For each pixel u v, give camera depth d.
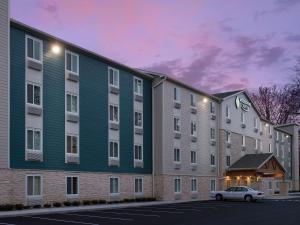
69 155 31.05
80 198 31.84
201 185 46.75
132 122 38.47
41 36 29.34
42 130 28.98
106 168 34.88
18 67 27.53
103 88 35.22
